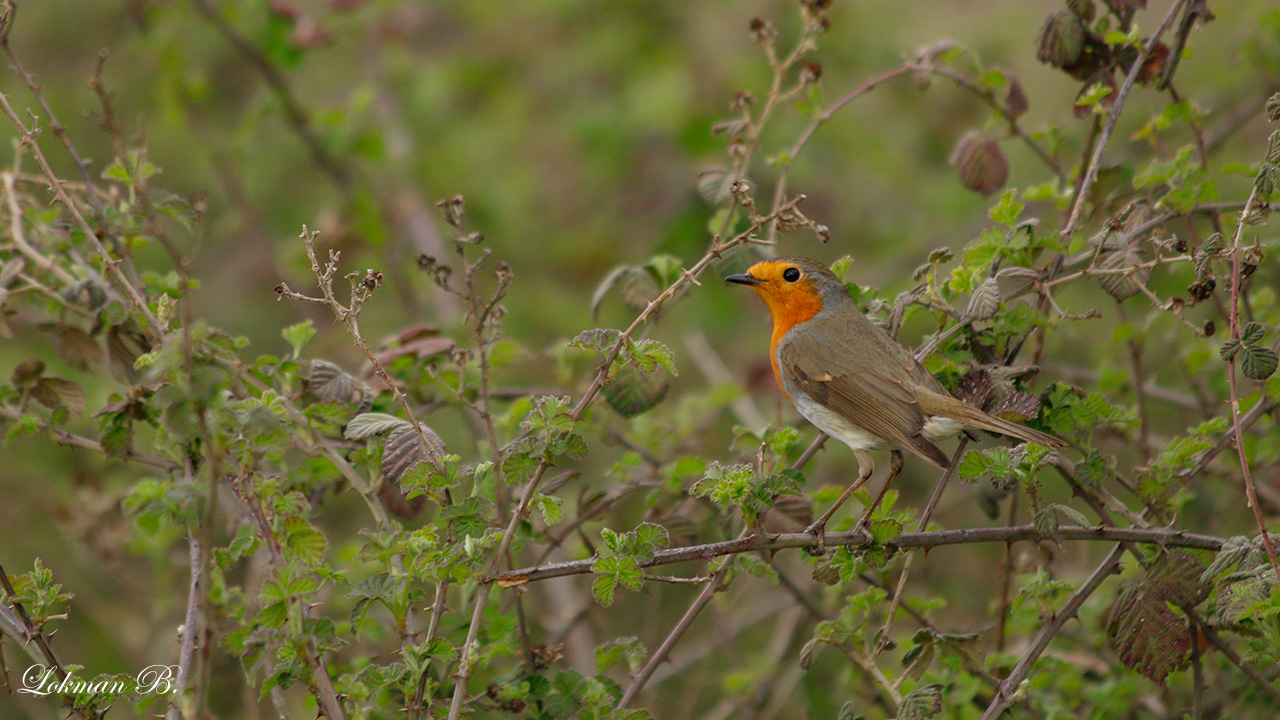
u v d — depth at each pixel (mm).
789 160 9641
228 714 11320
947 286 8781
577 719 7848
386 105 17297
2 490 13883
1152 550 8070
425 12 17766
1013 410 8008
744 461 8672
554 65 18000
